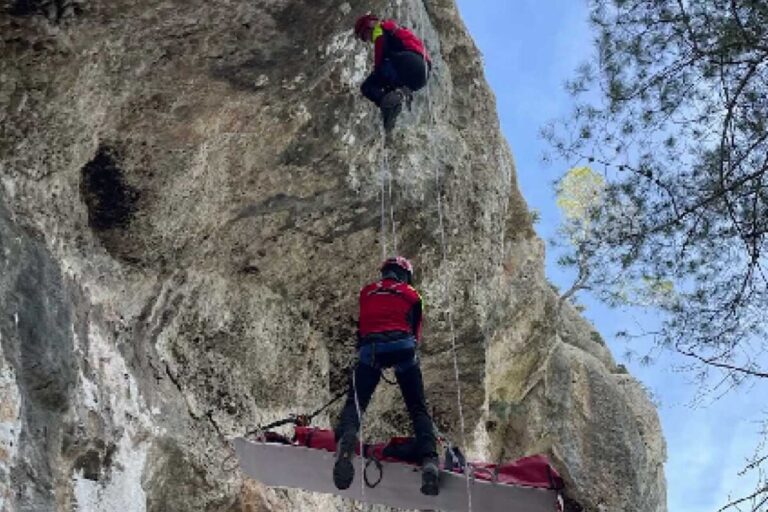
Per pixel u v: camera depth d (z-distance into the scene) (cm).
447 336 1221
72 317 774
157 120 830
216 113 853
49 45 716
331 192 995
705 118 757
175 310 936
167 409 884
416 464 747
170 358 926
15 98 734
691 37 750
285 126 906
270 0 776
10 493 651
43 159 780
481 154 1205
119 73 772
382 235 1071
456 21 1191
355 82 905
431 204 1091
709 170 760
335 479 705
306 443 773
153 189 873
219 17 764
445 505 778
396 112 823
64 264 798
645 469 1758
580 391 1714
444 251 1045
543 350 1636
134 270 891
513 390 1642
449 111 1177
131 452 820
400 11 984
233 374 991
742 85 731
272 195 966
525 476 767
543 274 1628
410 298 743
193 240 940
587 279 824
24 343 702
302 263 1054
